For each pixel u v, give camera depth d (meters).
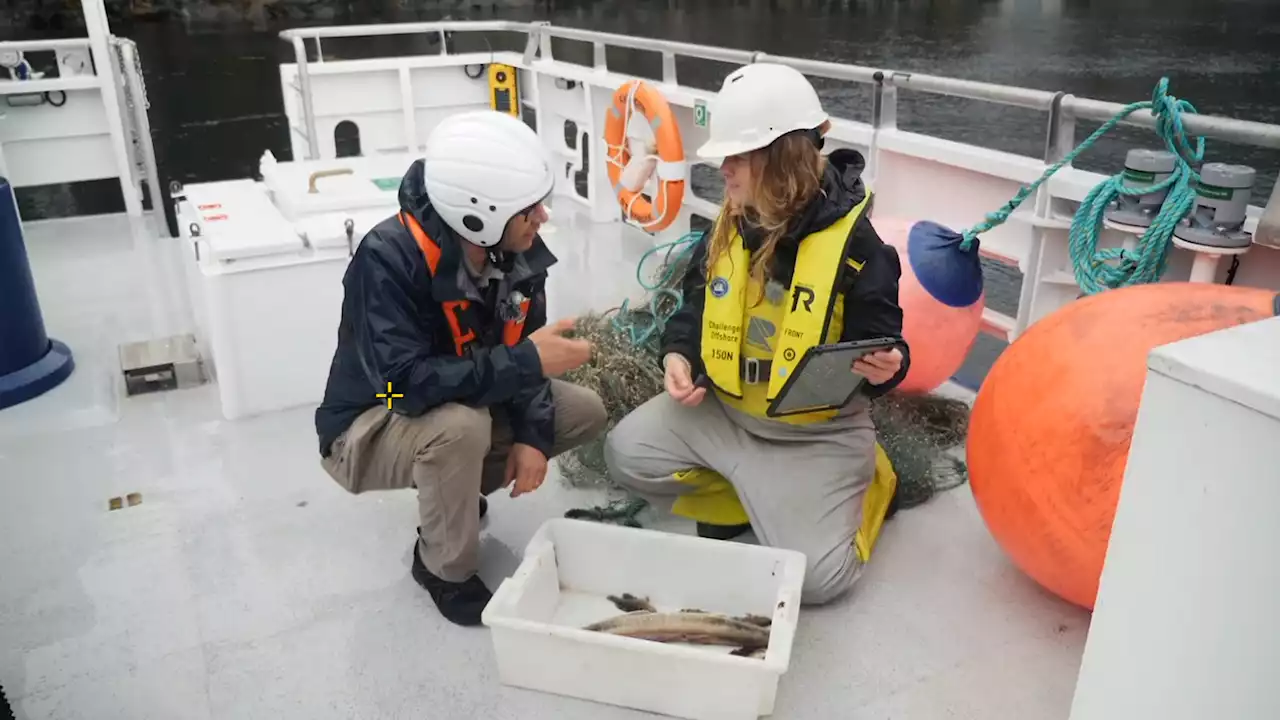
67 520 2.27
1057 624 1.88
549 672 1.69
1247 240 1.98
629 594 1.91
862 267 1.77
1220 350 0.98
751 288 1.86
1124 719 1.14
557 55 12.90
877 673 1.75
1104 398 1.59
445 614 1.90
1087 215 2.23
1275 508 0.91
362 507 2.31
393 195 3.04
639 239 4.44
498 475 2.05
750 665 1.53
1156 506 1.03
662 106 3.86
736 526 2.15
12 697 1.71
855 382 1.79
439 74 5.39
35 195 6.03
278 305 2.70
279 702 1.70
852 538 1.92
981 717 1.65
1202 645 1.02
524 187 1.63
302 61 4.83
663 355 2.06
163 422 2.77
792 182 1.70
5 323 2.87
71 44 4.79
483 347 1.85
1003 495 1.75
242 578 2.05
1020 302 2.70
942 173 2.94
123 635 1.88
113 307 3.74
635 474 2.09
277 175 3.29
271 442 2.63
